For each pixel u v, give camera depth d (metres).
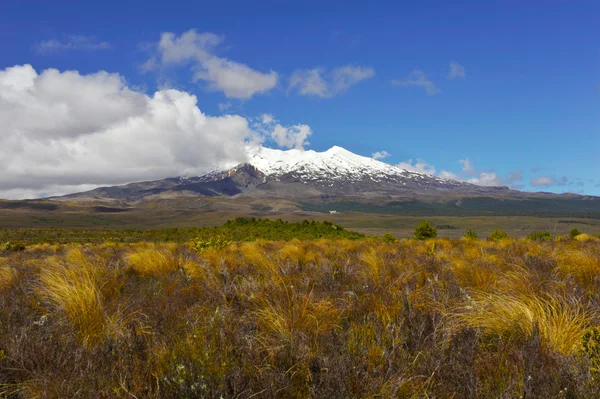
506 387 3.34
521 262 9.72
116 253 15.12
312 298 5.82
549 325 4.51
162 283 8.19
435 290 6.39
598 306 5.29
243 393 3.26
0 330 4.73
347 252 13.84
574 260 9.16
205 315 5.36
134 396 3.19
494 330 4.77
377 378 3.46
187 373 3.41
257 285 6.82
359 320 5.12
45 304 5.92
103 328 4.81
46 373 3.58
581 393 3.23
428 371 3.65
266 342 4.42
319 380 3.53
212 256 12.81
